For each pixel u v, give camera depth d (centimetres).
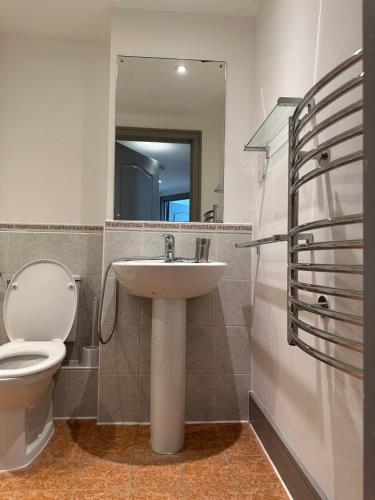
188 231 184
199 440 159
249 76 192
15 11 185
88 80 205
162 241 182
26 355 159
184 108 190
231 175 189
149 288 137
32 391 132
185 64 190
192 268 131
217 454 148
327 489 99
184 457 145
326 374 100
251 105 192
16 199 199
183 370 151
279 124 137
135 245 180
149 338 176
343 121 91
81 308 197
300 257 118
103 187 204
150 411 160
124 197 184
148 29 187
